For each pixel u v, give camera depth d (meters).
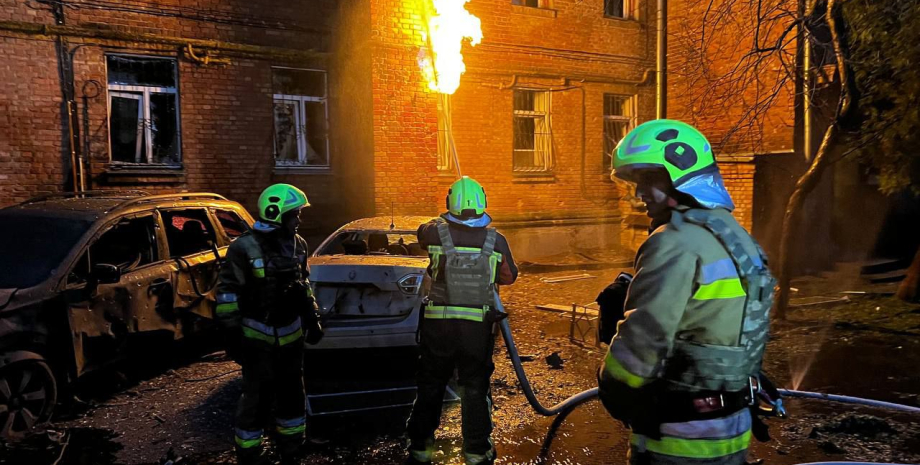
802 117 10.35
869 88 7.44
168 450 4.05
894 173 8.12
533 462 3.84
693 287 1.64
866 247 12.00
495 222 12.56
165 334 5.41
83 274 4.91
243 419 3.63
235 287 3.61
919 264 8.45
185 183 10.08
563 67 13.28
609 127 14.31
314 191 11.27
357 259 5.43
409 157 10.63
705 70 8.12
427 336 3.54
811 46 9.28
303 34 11.02
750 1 7.53
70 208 5.30
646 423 1.71
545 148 13.32
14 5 8.76
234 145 10.45
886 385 5.24
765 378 2.20
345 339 4.88
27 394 4.38
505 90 12.63
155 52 9.76
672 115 11.73
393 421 4.46
